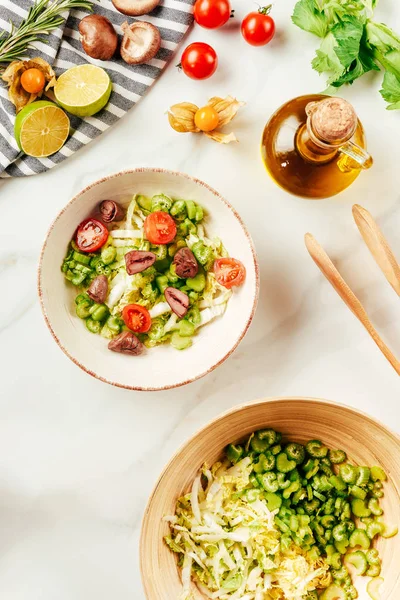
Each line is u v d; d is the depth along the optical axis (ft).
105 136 2.57
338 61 2.42
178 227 2.49
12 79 2.43
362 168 2.32
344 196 2.59
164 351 2.53
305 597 2.48
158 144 2.57
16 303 2.61
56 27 2.44
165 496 2.43
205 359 2.48
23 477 2.65
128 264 2.40
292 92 2.56
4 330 2.61
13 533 2.66
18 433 2.64
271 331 2.64
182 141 2.57
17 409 2.64
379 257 2.48
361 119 2.57
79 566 2.67
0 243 2.58
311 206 2.59
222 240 2.51
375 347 2.64
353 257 2.62
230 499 2.52
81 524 2.66
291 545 2.49
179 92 2.56
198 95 2.56
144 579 2.35
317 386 2.65
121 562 2.67
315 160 2.32
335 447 2.54
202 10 2.41
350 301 2.40
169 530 2.49
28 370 2.63
